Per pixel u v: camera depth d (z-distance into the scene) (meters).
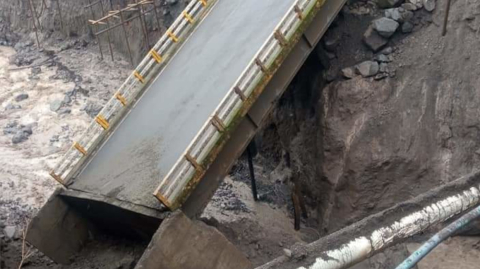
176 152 12.23
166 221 10.89
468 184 7.23
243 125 12.57
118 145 13.59
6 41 28.97
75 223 13.64
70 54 25.81
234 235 14.12
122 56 24.84
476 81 13.84
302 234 14.97
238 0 15.46
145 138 13.16
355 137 14.16
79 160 13.59
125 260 12.96
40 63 25.47
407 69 14.50
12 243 14.29
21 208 15.95
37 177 17.58
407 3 14.95
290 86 16.77
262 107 12.83
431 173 13.70
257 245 13.91
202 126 12.16
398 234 5.93
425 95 14.18
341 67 14.98
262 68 12.02
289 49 12.54
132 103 14.49
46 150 19.27
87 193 12.81
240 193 16.88
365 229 6.32
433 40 14.56
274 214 15.87
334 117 14.67
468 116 13.70
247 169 18.06
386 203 13.84
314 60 15.70
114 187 12.52
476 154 13.46
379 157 13.87
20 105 22.25
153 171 12.24
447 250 13.03
